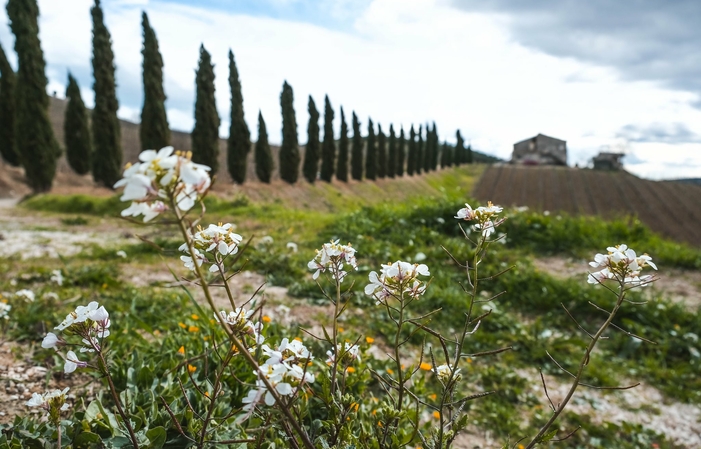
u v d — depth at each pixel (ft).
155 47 67.56
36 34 64.75
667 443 10.97
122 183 2.69
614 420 11.78
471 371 13.05
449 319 16.19
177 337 10.04
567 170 213.46
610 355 15.35
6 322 11.55
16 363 9.44
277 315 14.75
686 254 25.44
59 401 4.67
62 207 53.31
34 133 64.95
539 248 26.89
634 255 4.30
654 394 13.29
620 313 17.65
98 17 67.97
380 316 15.84
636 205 131.34
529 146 259.19
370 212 32.86
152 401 6.63
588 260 25.13
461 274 21.38
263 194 74.54
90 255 23.94
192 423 5.89
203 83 69.00
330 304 16.58
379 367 11.34
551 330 16.58
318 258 4.88
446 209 29.60
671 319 17.37
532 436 10.56
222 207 47.91
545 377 13.61
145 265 21.40
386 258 22.47
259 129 82.07
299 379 3.44
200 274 3.03
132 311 11.95
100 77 68.85
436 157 191.31
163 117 69.15
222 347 8.45
